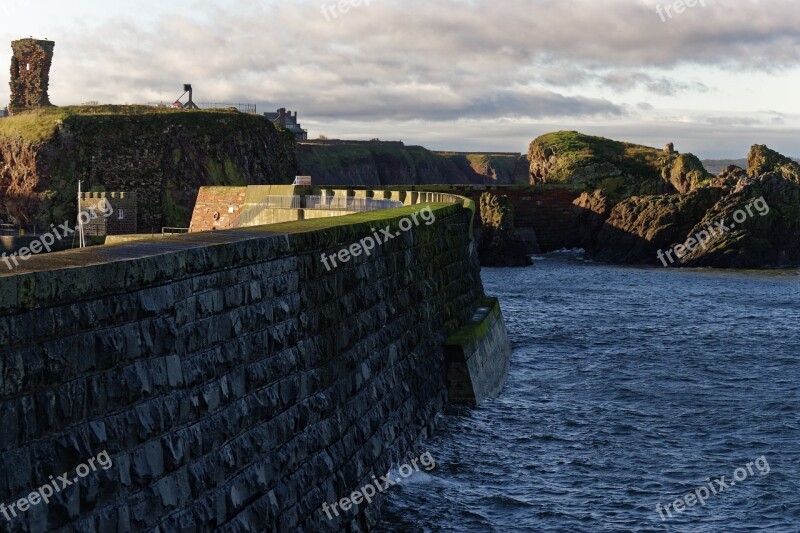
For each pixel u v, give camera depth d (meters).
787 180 135.50
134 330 13.35
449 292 37.56
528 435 34.00
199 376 15.05
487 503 26.42
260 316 17.59
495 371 41.88
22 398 11.20
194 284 15.13
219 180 131.75
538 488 28.16
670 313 75.75
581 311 76.56
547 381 45.81
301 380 19.41
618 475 30.08
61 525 11.65
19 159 122.38
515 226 154.00
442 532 23.81
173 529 13.84
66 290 11.95
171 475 13.95
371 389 24.47
